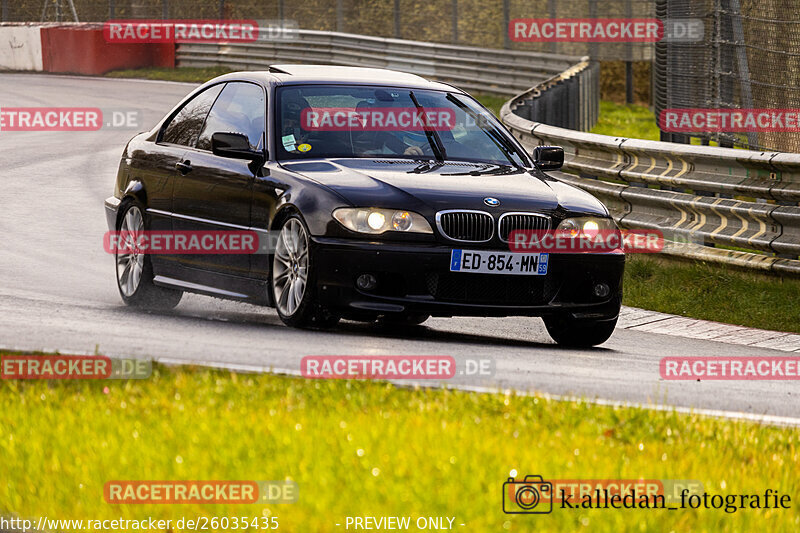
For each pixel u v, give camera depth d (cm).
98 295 3412
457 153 3042
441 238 2656
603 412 2097
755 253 3869
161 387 2094
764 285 3622
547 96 6231
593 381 2445
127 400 1991
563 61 9656
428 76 10631
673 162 4100
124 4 13275
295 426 1820
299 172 2814
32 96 9656
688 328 3378
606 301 2847
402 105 3108
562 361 2680
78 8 13562
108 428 1805
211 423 1838
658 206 4084
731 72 4984
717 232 3847
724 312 3538
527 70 10012
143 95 9781
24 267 3825
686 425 2059
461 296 2683
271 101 3014
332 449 1722
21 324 2744
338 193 2684
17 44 12506
